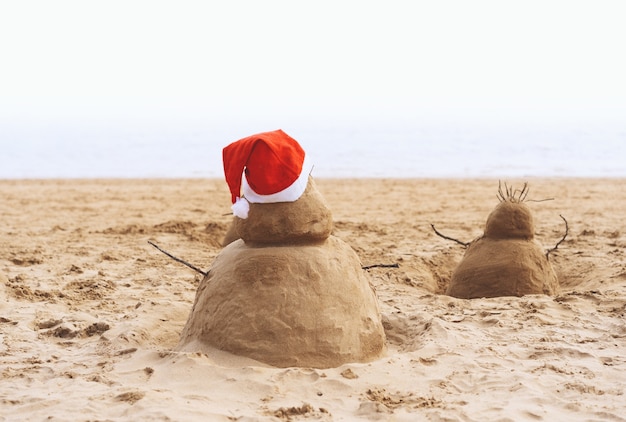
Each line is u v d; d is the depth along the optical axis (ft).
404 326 16.33
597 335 15.93
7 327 16.66
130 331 15.65
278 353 13.67
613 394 13.23
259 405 12.62
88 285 20.33
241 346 13.75
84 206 39.37
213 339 14.01
